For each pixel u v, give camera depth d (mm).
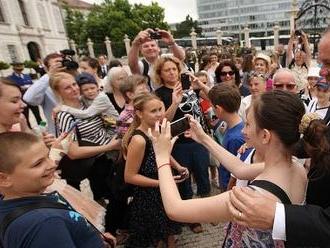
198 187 3592
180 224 2920
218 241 3164
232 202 1037
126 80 3209
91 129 3074
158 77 3412
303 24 16156
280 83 3283
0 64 21547
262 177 1216
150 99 2480
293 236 965
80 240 1349
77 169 2828
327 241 966
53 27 36750
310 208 1004
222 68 4266
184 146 3354
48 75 4051
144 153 2537
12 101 2162
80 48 43250
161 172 1407
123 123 3002
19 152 1287
